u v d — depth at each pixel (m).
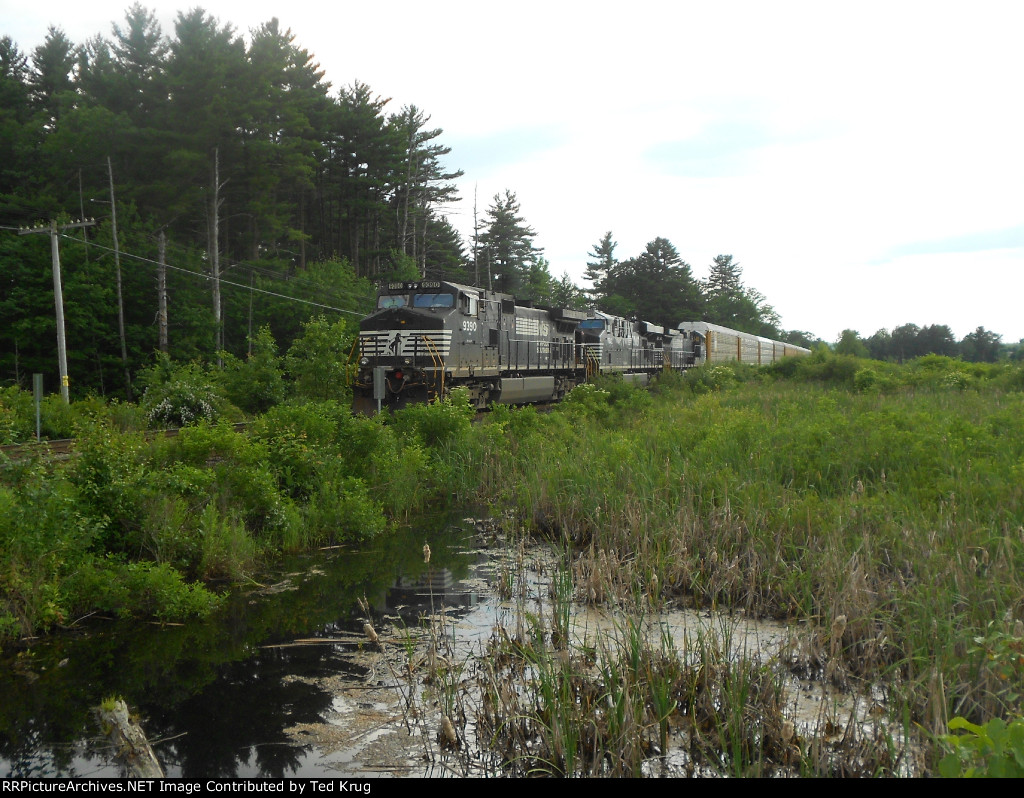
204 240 49.09
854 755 5.37
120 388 36.88
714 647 6.83
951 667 6.10
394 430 17.34
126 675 7.08
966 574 7.71
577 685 6.48
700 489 11.94
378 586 9.85
